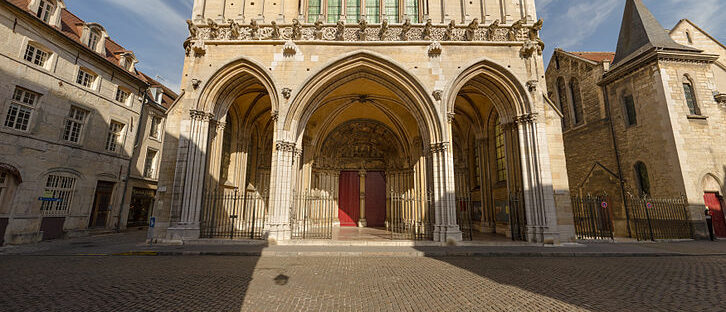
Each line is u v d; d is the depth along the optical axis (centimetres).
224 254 1031
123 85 2145
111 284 648
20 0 1573
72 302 527
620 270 798
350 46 1402
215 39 1397
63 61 1744
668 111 1584
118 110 2103
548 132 1336
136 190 2273
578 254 1046
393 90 1446
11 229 1469
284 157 1305
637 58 1750
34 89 1592
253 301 538
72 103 1792
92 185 1908
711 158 1565
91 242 1498
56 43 1708
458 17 1484
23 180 1532
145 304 520
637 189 1725
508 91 1382
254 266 841
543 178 1274
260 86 1554
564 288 623
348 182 2180
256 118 1850
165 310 491
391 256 1017
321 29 1412
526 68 1380
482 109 1803
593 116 2042
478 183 1923
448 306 512
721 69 1881
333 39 1412
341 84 1462
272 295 574
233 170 1698
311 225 1827
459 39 1407
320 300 545
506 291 600
